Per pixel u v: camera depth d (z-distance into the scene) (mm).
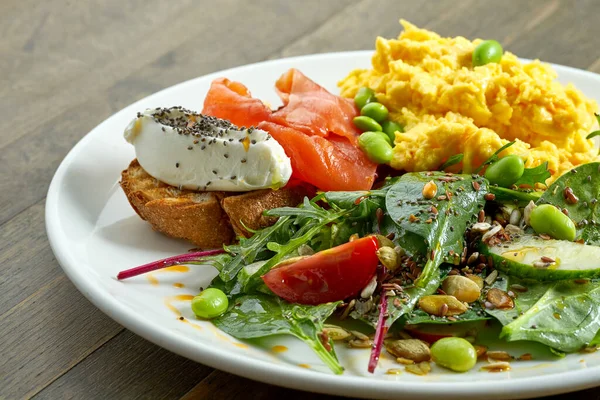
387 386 357
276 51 648
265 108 486
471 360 375
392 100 491
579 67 612
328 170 459
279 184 448
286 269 408
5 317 429
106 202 465
